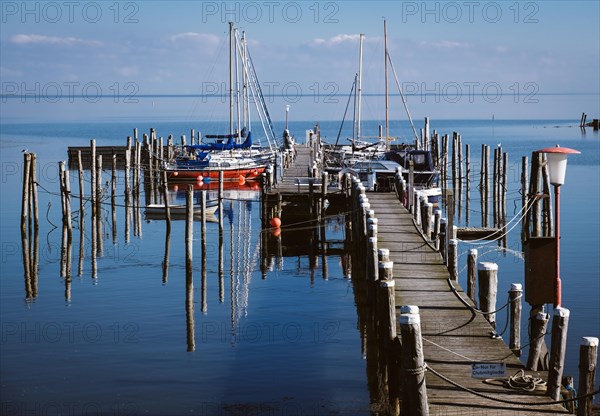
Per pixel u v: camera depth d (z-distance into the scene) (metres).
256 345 21.92
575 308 25.64
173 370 19.92
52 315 25.11
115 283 29.42
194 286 29.12
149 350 21.50
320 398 17.95
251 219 45.12
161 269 31.91
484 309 18.38
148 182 57.16
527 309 26.31
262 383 18.97
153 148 65.38
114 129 154.12
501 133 138.12
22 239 36.75
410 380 12.89
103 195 44.78
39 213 46.00
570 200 51.00
